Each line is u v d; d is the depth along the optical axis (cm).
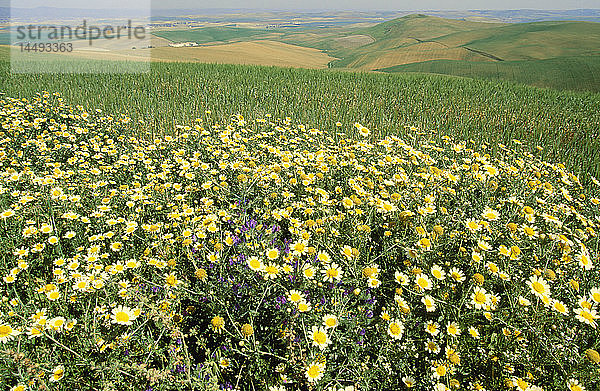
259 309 281
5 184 467
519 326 276
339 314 254
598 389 233
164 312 260
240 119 816
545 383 246
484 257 337
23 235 367
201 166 527
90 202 444
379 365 247
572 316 283
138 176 553
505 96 1541
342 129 944
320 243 330
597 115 1234
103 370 229
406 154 631
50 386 230
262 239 340
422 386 242
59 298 296
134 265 324
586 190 578
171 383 228
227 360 251
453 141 830
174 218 412
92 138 723
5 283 322
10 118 763
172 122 936
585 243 397
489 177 522
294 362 238
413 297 294
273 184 476
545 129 1018
